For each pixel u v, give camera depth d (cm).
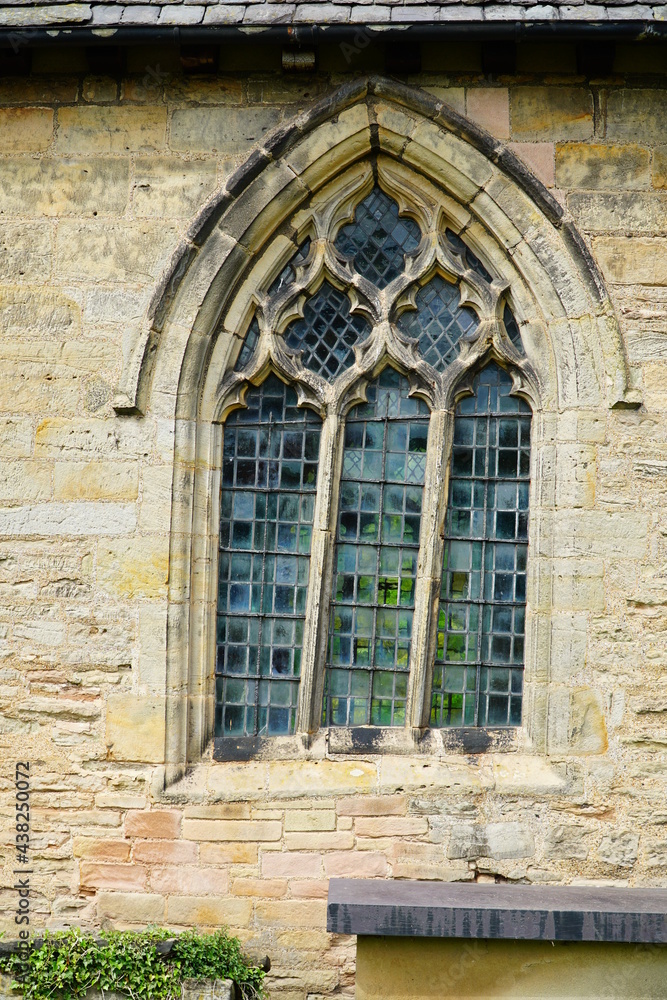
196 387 468
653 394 457
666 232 456
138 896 455
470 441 481
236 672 484
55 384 463
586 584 457
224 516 483
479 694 482
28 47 443
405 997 355
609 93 458
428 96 453
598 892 405
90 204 465
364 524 483
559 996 354
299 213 474
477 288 474
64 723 460
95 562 461
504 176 459
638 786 454
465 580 483
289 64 449
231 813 455
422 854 455
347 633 484
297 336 483
